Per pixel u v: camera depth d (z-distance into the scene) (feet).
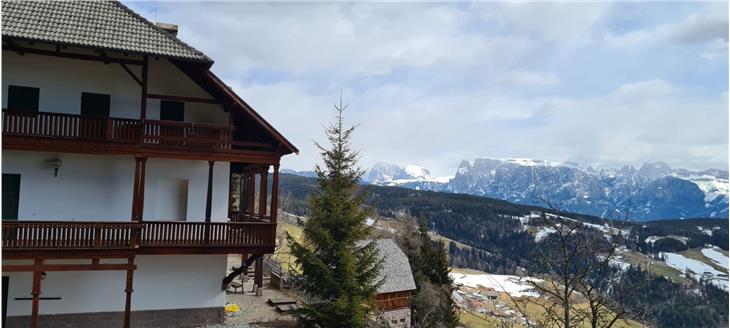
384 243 143.43
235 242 63.00
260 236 64.18
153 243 59.41
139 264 63.31
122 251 57.41
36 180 60.13
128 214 63.62
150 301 63.57
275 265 101.14
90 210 62.08
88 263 61.00
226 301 78.89
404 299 137.28
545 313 32.37
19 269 53.21
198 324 65.51
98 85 62.64
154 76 64.59
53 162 60.39
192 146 62.23
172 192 65.82
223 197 66.95
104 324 61.87
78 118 57.67
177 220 65.77
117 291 62.69
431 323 136.87
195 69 62.69
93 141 57.41
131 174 63.98
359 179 68.90
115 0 65.10
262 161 65.16
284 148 65.62
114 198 63.10
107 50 56.90
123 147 58.80
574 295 32.07
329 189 66.85
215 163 66.85
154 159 64.54
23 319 59.21
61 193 61.05
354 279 65.46
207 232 61.67
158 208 65.05
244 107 63.52
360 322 63.00
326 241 64.69
